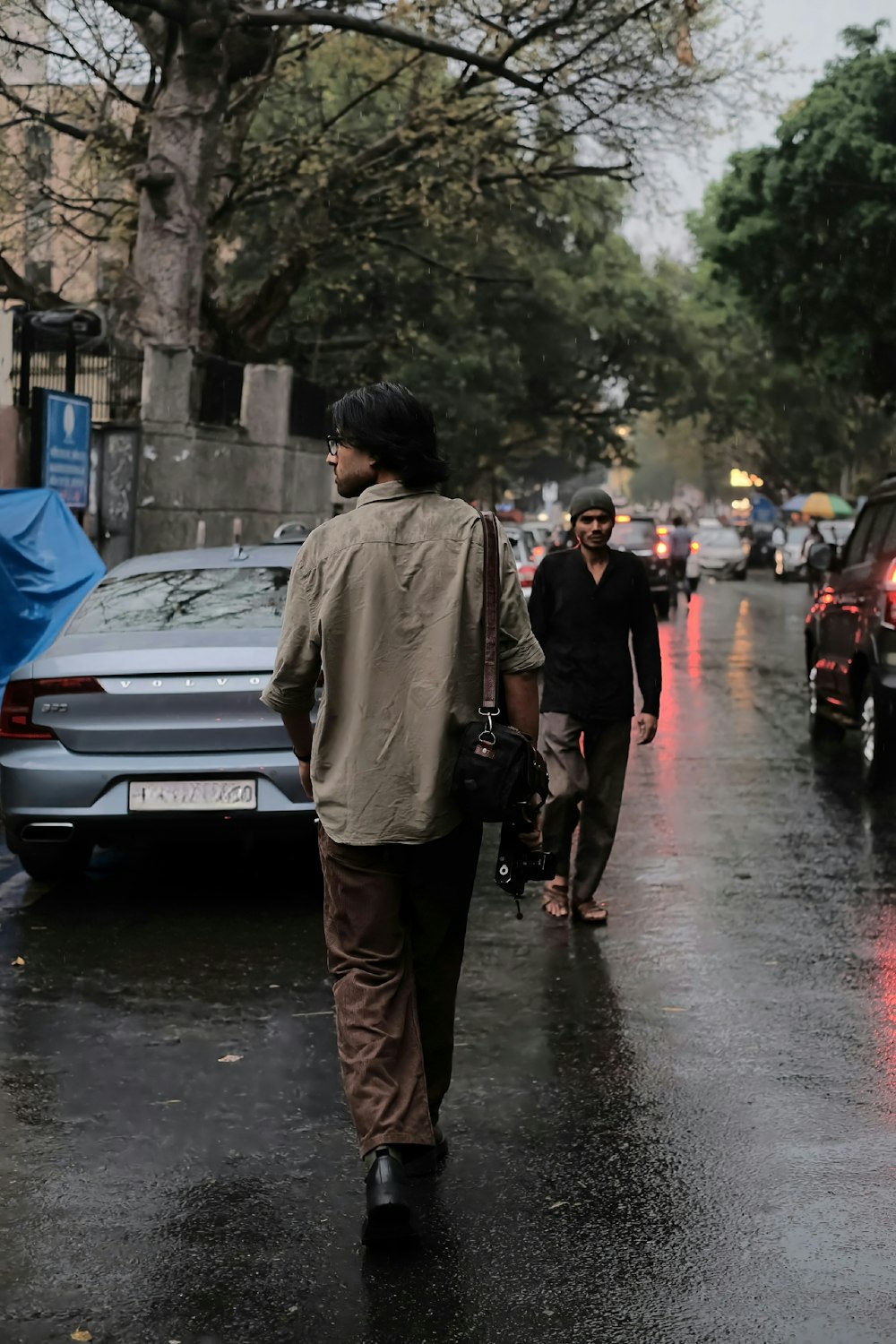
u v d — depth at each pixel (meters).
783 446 79.69
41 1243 3.81
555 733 7.08
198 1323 3.41
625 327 53.12
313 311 38.84
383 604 3.86
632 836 9.27
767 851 8.82
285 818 7.07
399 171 26.83
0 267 27.14
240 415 24.42
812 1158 4.36
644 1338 3.33
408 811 3.84
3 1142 4.46
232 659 7.12
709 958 6.55
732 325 63.19
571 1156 4.38
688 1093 4.89
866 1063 5.18
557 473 85.75
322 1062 5.14
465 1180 4.21
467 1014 5.76
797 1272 3.64
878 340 41.28
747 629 27.23
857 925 7.13
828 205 40.25
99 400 20.36
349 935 3.96
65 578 11.17
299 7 23.08
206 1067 5.09
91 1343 3.33
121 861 8.43
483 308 48.75
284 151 27.34
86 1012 5.69
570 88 24.31
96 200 26.75
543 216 49.84
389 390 3.98
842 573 12.73
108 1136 4.51
